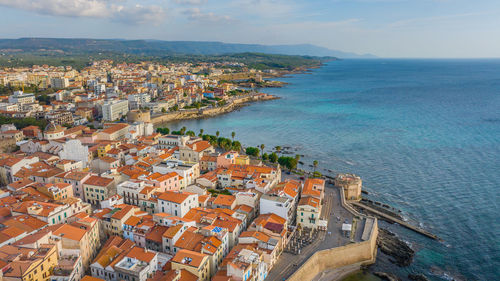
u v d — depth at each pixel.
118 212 135.75
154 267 109.69
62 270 102.94
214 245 117.62
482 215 175.12
